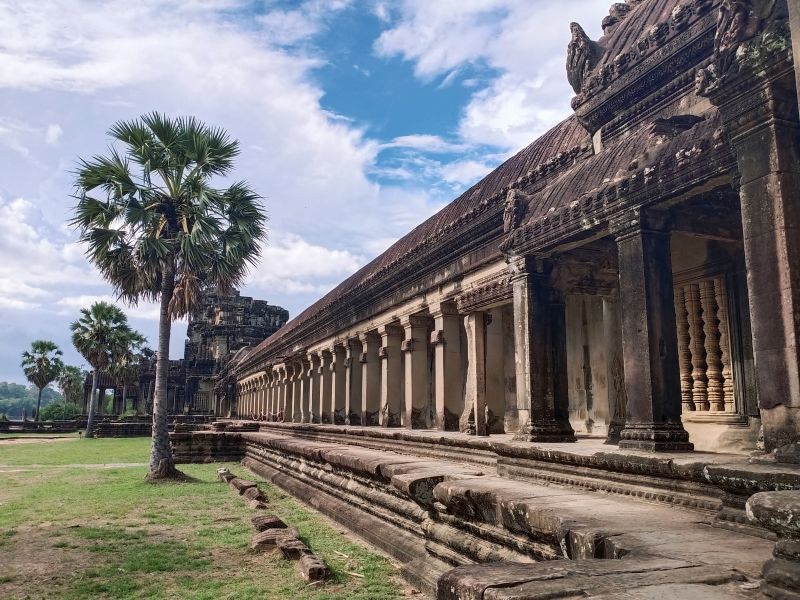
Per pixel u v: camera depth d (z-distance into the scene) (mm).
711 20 6156
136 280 17812
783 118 4379
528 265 7969
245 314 61438
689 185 5297
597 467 5906
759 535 3928
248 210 18281
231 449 23703
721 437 7461
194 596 6457
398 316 15422
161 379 17344
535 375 7781
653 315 5789
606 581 3062
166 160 17359
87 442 38500
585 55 8109
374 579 7090
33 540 9227
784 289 4211
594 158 7402
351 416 18766
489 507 5754
